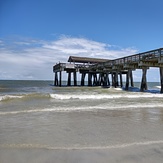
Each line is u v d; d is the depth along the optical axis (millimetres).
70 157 3648
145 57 19188
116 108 9711
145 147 4242
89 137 4957
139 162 3451
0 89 24953
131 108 9820
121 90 24078
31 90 23656
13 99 12766
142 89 22609
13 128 5738
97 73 39062
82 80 39312
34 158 3590
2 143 4402
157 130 5762
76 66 35469
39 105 10367
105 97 14789
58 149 4062
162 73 21078
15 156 3670
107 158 3613
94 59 41375
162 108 10086
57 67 37375
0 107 9547
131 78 32156
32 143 4449
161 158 3645
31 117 7309
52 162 3428
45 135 5102
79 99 13469
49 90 23578
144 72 22609
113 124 6410
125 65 22922
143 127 6082
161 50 16953
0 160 3467
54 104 10828
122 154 3816
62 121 6742
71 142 4543
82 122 6641
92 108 9570
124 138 4895
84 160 3518
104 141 4633
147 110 9352
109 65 27156
